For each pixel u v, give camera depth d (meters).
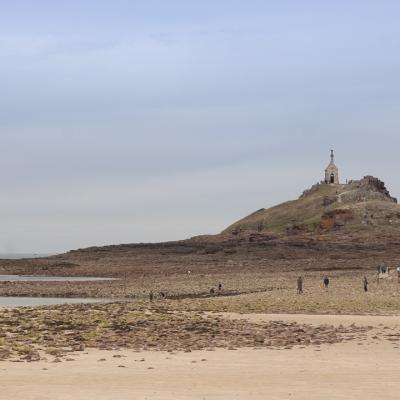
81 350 50.69
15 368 40.94
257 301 103.19
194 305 96.94
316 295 115.56
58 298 167.25
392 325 68.25
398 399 30.61
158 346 53.53
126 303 108.94
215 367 42.06
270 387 34.22
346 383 35.47
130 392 32.56
